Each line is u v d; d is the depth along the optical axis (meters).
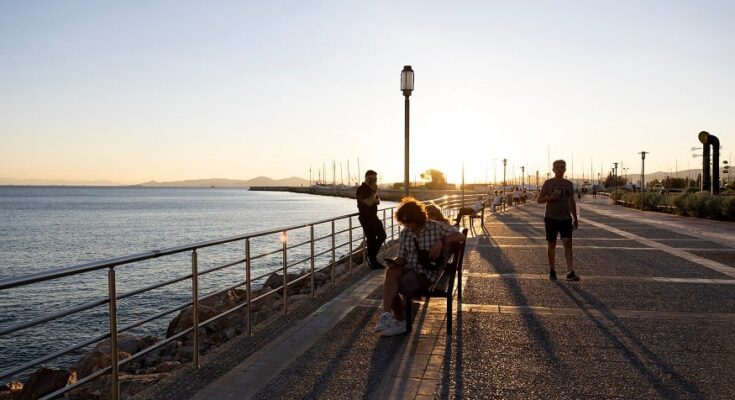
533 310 7.36
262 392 4.54
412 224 6.32
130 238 41.25
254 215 74.12
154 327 13.78
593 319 6.87
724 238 17.03
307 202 133.38
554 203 9.60
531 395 4.42
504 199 37.50
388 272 6.36
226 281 19.97
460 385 4.64
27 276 3.23
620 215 30.12
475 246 15.07
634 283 9.37
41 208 100.31
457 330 6.36
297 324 6.75
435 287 6.33
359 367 5.12
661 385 4.64
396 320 6.38
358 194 11.12
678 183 75.38
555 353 5.49
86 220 63.91
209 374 5.05
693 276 10.08
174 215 74.69
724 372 4.96
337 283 9.79
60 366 11.01
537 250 14.12
